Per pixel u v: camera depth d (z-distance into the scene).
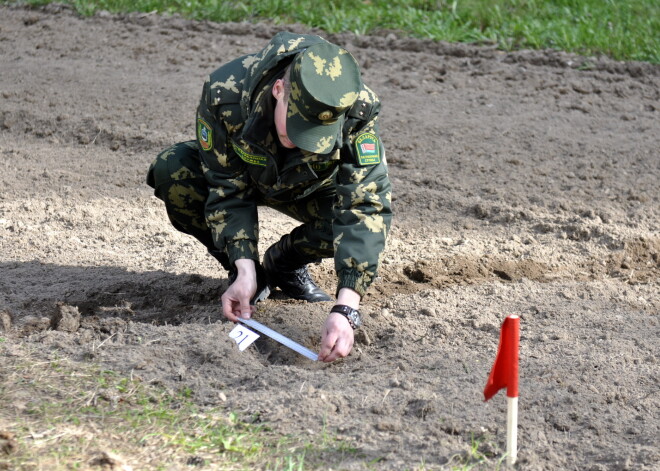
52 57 9.01
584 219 5.82
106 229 5.63
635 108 8.01
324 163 3.72
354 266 3.57
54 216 5.74
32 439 3.14
